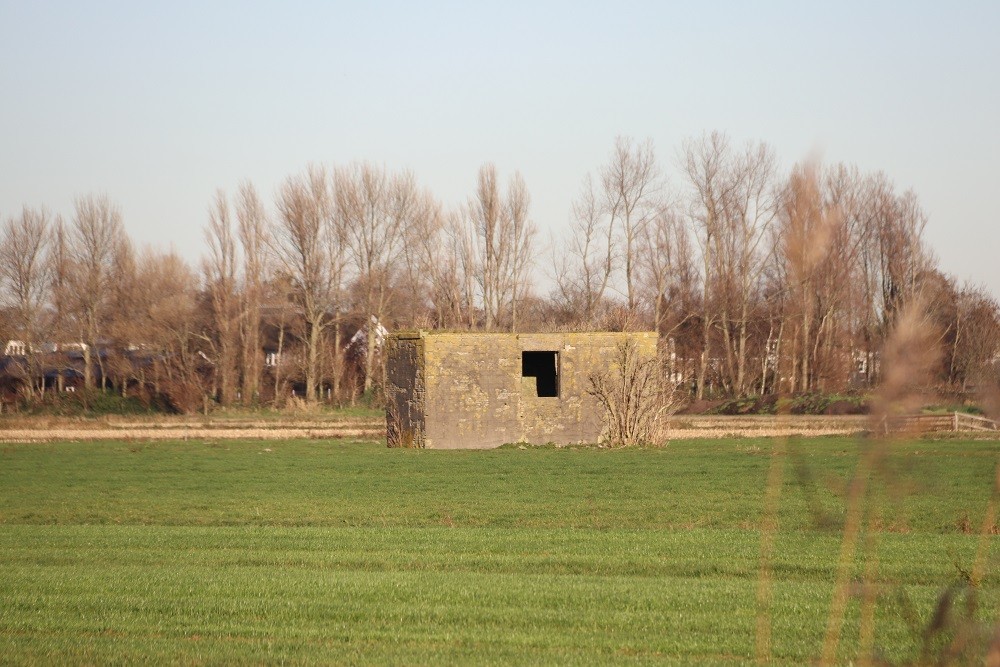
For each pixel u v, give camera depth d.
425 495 52.53
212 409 141.12
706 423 104.88
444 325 143.75
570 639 23.53
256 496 53.00
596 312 144.88
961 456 66.62
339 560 34.28
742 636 23.56
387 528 42.00
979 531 39.03
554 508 47.31
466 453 74.12
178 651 22.66
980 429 84.50
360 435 95.12
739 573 31.44
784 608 26.12
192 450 80.50
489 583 29.72
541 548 36.06
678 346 143.75
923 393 12.89
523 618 25.45
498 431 78.44
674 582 29.95
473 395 78.44
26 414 135.00
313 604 27.17
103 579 30.81
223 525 43.84
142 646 23.17
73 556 35.41
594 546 36.28
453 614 25.94
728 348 135.38
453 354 78.44
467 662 21.53
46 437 94.19
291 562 34.19
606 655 22.14
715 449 76.19
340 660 21.83
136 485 58.19
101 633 24.77
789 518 42.78
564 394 79.19
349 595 28.27
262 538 39.12
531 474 61.09
